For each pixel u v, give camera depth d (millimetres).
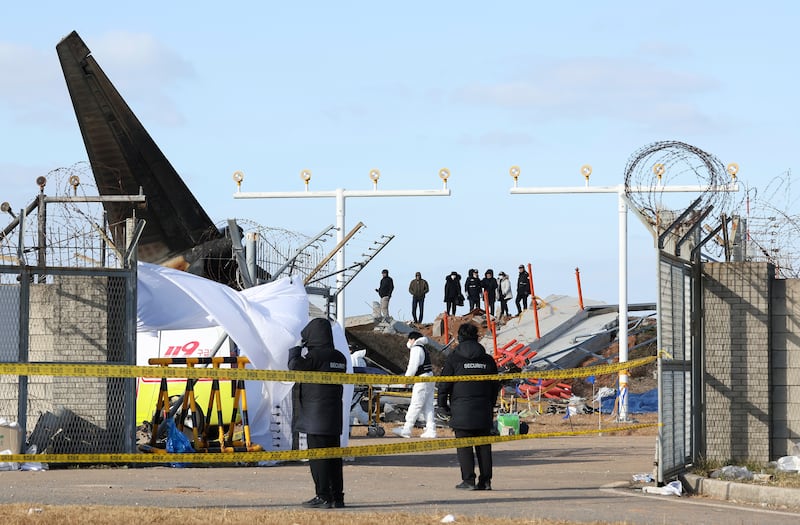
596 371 29781
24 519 19422
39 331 34406
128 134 64750
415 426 60344
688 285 32344
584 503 25484
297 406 37812
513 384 74312
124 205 65500
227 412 37000
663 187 34719
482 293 104875
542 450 44562
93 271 34000
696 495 27875
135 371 23656
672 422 29469
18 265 33188
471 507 24266
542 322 93375
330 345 24391
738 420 32062
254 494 26172
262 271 45656
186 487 27516
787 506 25547
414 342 49531
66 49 63750
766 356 32000
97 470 32344
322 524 20016
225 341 39406
